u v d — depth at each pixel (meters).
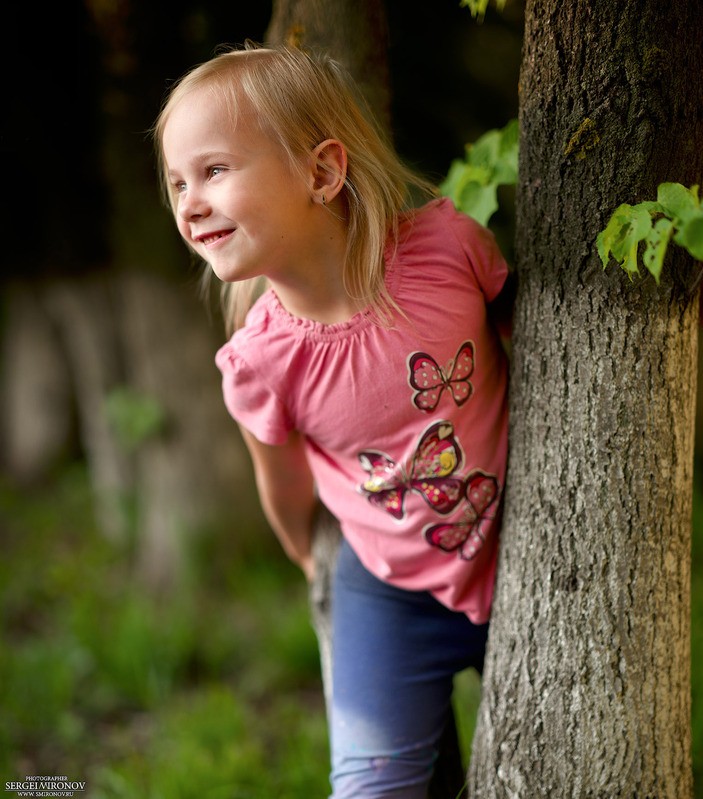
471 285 1.63
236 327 1.91
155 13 3.40
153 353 4.54
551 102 1.50
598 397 1.54
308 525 2.20
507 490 1.69
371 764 1.77
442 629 1.81
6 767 3.05
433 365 1.59
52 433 7.19
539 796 1.64
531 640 1.64
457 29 3.44
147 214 4.23
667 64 1.42
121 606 4.46
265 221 1.49
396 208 1.65
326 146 1.53
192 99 1.51
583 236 1.51
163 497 4.64
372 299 1.57
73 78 3.79
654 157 1.45
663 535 1.57
